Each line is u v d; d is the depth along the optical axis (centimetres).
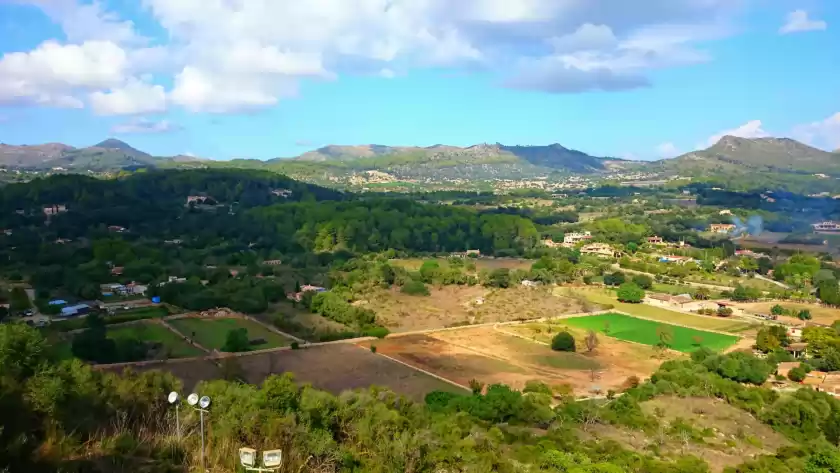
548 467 5809
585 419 7856
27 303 13350
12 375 4444
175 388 5966
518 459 6050
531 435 7094
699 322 14912
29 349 4822
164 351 10969
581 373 10812
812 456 6594
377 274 18950
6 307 13425
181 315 13738
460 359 11444
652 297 17362
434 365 11006
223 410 5031
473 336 13200
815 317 15162
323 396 5962
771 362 11156
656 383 9388
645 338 13375
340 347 11975
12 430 3875
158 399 5475
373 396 7262
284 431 4766
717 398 9162
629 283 17600
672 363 10400
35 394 4266
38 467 3659
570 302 16888
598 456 6291
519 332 13625
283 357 11081
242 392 5553
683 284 19600
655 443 7081
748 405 8788
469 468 5234
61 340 11012
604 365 11338
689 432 7512
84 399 4703
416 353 11744
